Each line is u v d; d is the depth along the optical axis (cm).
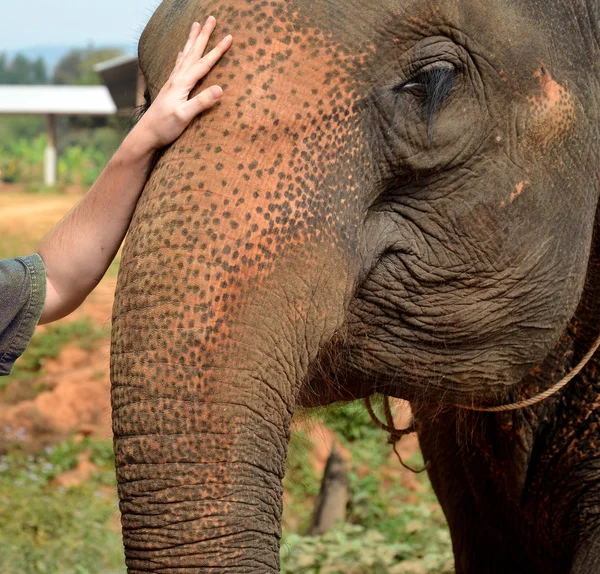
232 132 180
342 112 188
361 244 196
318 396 215
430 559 434
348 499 662
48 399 927
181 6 202
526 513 277
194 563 169
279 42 184
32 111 3975
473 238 209
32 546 577
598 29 222
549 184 214
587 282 249
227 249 175
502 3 205
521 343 224
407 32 194
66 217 215
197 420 170
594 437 258
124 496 173
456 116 203
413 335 215
